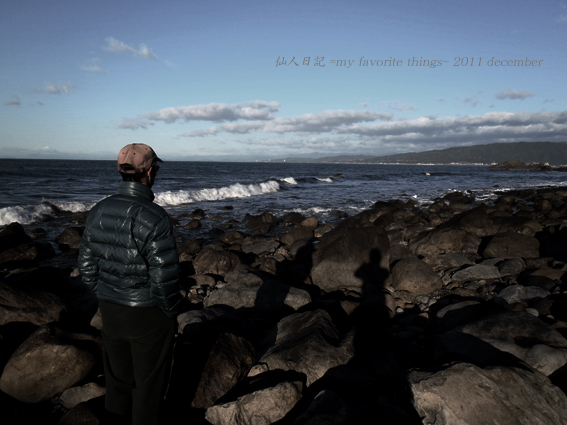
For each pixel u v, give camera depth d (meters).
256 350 3.79
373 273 6.18
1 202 15.81
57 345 3.08
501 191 29.05
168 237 2.03
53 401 3.05
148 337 2.13
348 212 16.81
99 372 3.37
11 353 3.47
